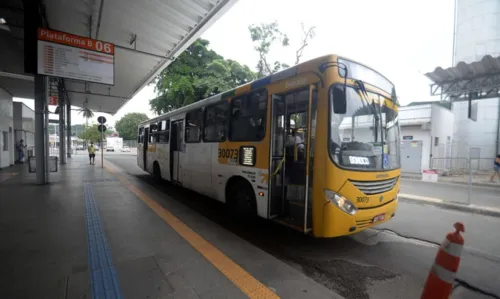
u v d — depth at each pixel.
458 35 18.97
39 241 4.04
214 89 17.19
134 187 8.99
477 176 15.59
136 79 15.87
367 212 3.92
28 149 20.69
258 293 2.80
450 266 2.12
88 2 8.09
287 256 4.03
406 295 3.00
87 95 21.12
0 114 14.06
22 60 12.90
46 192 7.77
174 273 3.17
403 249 4.40
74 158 24.91
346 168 3.74
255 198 5.04
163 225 4.95
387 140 4.55
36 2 7.57
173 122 8.75
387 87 4.76
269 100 4.65
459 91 14.44
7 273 3.07
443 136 18.34
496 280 3.47
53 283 2.87
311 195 4.00
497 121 18.30
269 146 4.58
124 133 61.16
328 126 3.68
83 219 5.18
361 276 3.44
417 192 10.09
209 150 6.47
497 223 6.05
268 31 17.80
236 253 3.84
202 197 8.27
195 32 9.33
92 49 8.20
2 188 8.36
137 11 8.43
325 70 3.77
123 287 2.83
